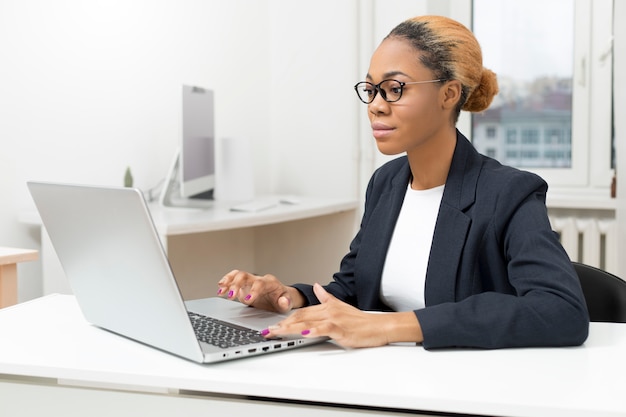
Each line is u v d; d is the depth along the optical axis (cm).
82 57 292
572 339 117
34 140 276
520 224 136
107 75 303
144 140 321
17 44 268
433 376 103
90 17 295
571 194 354
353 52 361
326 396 98
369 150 365
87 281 125
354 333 116
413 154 150
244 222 268
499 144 370
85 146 295
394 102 137
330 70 368
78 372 108
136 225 105
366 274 158
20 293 278
